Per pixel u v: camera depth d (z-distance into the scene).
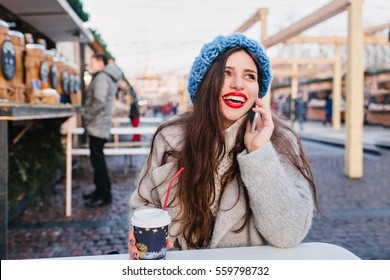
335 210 4.74
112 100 4.94
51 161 5.46
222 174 1.40
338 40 13.54
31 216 4.41
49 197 5.33
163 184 1.46
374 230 3.99
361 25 6.81
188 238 1.42
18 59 3.79
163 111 30.38
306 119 28.06
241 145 1.39
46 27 5.83
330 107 21.41
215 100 1.37
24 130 4.17
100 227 4.04
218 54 1.40
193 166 1.41
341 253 1.19
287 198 1.22
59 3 4.57
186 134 1.47
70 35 6.43
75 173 7.27
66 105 4.40
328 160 9.11
